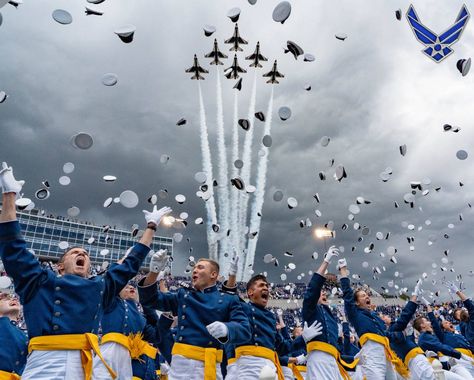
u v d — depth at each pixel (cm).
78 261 358
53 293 319
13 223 305
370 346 734
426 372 768
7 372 432
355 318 748
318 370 606
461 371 849
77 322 313
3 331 452
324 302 689
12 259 303
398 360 781
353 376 964
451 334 972
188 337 416
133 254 375
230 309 432
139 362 632
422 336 876
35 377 289
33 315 308
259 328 505
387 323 1041
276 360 507
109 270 362
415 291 855
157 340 517
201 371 402
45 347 299
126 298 659
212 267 469
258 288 554
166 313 498
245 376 478
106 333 580
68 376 294
